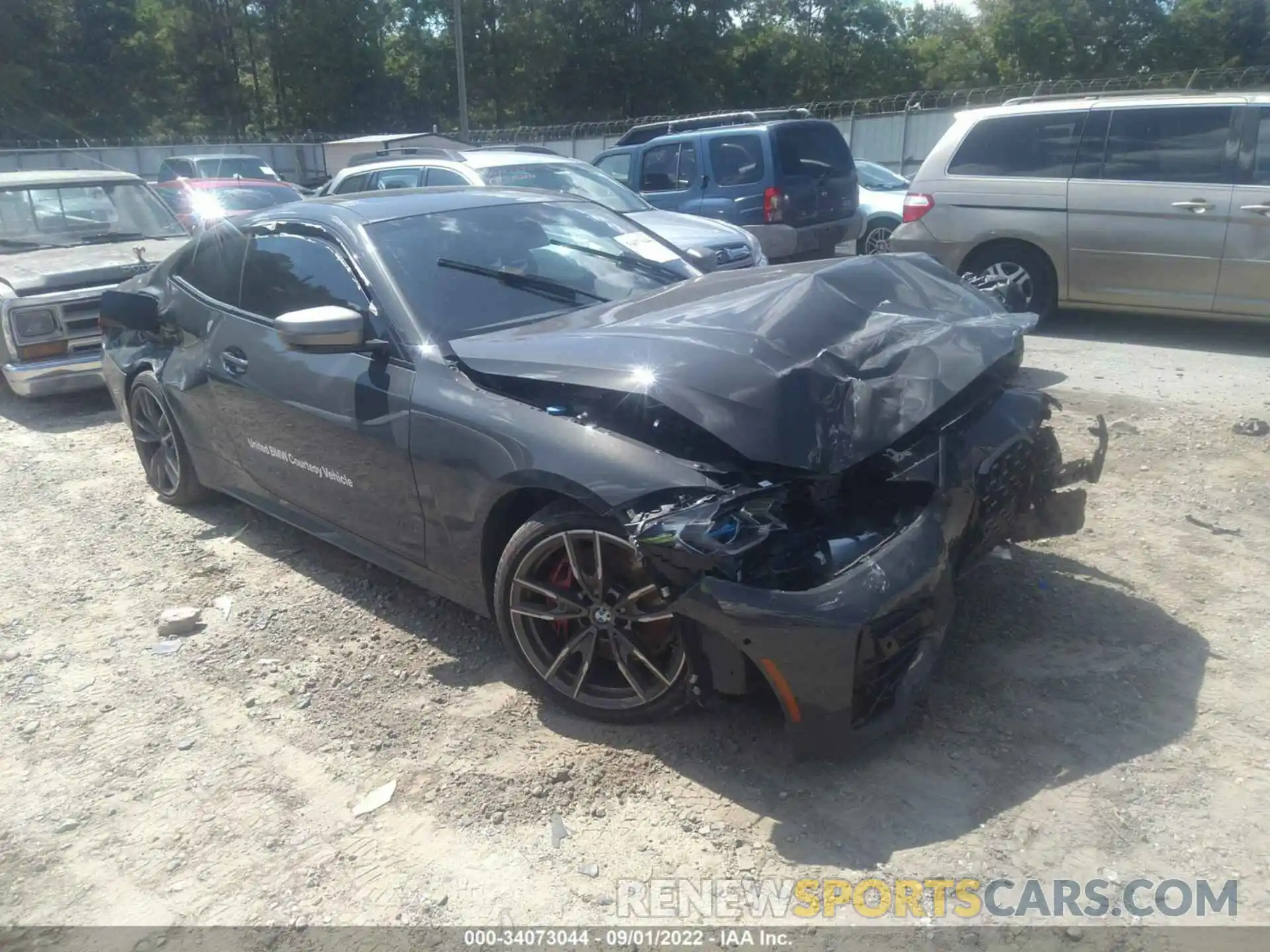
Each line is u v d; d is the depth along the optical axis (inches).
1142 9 2017.7
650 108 2175.2
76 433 281.7
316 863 112.2
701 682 120.1
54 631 167.9
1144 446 220.7
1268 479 199.0
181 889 109.7
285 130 2010.3
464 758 128.0
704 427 116.3
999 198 327.0
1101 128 310.5
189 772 129.1
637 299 160.9
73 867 114.1
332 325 146.6
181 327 201.6
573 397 131.0
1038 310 331.6
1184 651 141.4
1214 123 292.7
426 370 146.3
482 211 182.1
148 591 180.7
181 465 212.7
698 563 110.0
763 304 137.9
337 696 144.2
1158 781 115.8
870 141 1013.2
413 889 107.6
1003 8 2114.9
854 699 113.1
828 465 114.9
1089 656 141.2
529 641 134.8
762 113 530.9
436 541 146.6
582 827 114.7
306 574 184.1
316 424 162.2
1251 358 292.5
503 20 2014.0
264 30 1952.5
